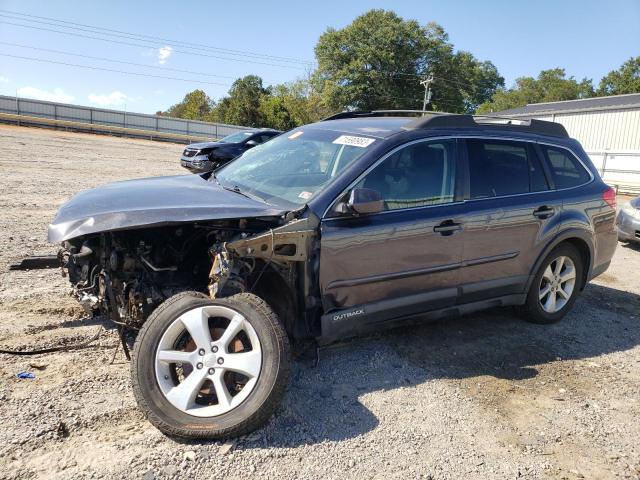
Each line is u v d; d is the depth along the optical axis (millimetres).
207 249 3680
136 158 20578
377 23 58531
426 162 4129
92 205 3357
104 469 2684
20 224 7727
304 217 3490
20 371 3535
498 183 4520
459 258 4223
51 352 3809
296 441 3057
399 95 59844
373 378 3875
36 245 6605
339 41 58750
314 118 64250
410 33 58844
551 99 82188
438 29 61125
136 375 2900
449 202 4184
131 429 3041
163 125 40719
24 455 2729
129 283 3418
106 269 3445
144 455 2814
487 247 4387
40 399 3232
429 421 3396
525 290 4848
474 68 80062
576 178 5195
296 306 3619
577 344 4805
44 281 5250
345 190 3695
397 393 3697
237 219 3418
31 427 2953
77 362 3727
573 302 5305
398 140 4023
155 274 3496
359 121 4699
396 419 3385
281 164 4340
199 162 15531
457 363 4230
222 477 2711
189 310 3029
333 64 59594
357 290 3746
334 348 4293
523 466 3039
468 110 82625
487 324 5102
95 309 3666
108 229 3029
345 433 3186
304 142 4531
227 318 3115
